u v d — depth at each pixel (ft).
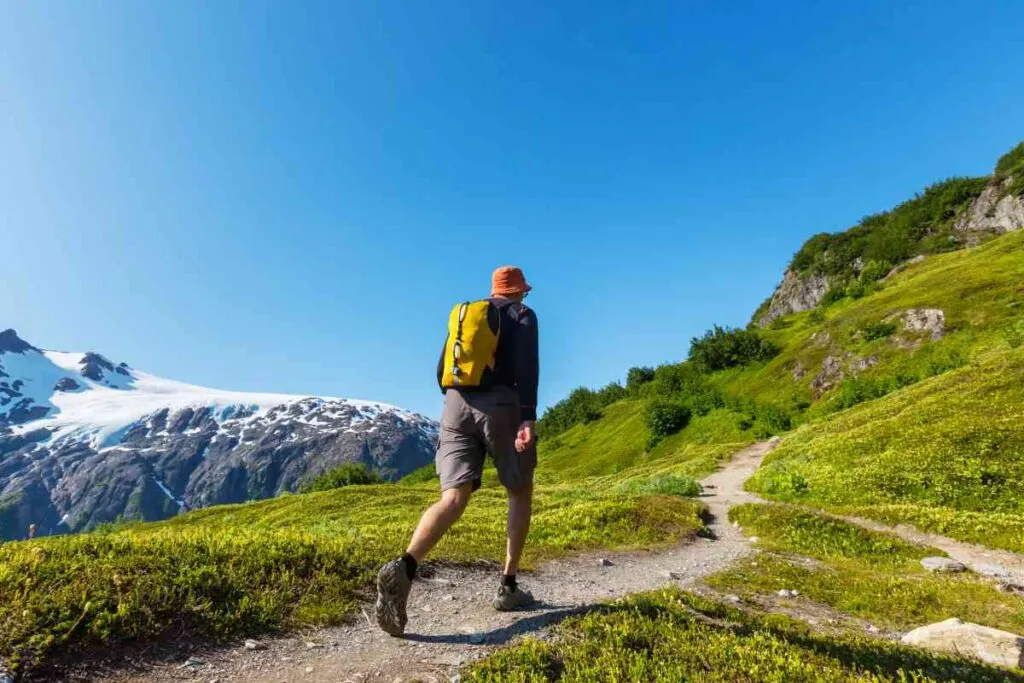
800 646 14.66
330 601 16.37
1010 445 65.31
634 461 247.91
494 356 14.03
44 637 11.00
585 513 46.50
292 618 14.94
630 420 303.07
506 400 13.92
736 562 34.14
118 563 14.73
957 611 24.88
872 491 66.49
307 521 109.91
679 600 18.90
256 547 18.40
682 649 12.98
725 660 12.57
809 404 215.51
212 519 130.31
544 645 12.92
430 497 124.26
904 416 89.51
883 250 385.70
